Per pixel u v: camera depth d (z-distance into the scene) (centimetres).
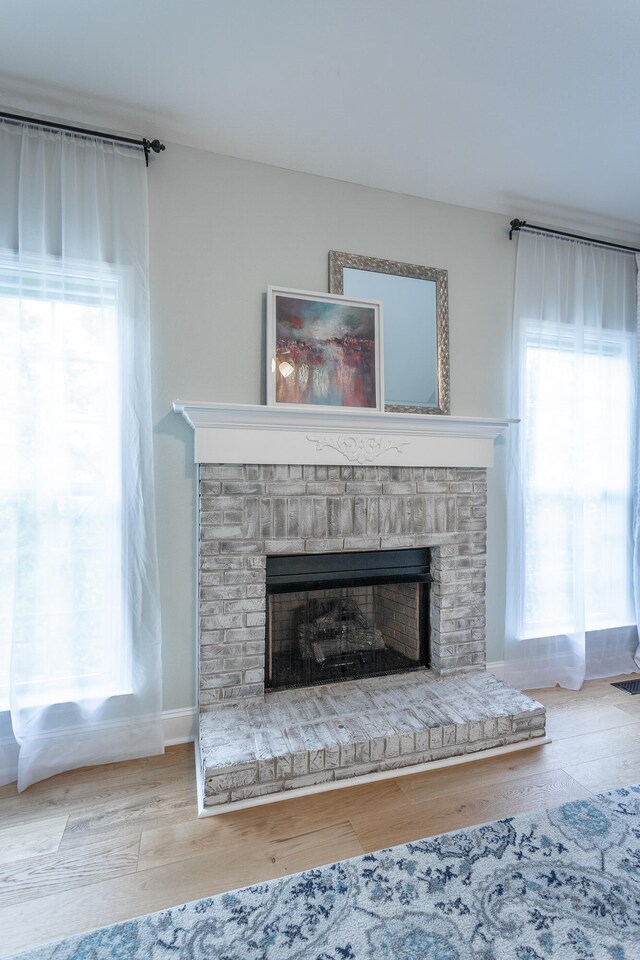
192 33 167
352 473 243
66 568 204
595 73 183
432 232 268
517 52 174
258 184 237
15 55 176
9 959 125
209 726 206
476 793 190
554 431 288
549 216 287
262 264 237
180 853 160
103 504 211
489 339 280
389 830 170
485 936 131
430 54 175
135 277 214
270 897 144
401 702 229
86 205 208
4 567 199
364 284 253
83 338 207
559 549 289
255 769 183
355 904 141
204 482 219
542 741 225
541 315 286
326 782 192
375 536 247
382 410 246
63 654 205
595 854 159
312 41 170
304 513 235
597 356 303
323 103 199
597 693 283
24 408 195
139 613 215
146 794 191
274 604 244
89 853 160
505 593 284
